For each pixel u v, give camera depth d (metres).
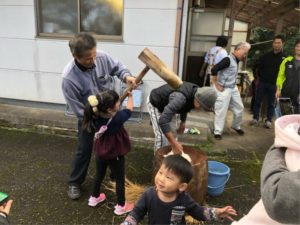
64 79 2.54
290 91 4.32
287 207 0.85
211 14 5.81
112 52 4.62
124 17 4.45
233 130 4.86
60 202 2.81
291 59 4.33
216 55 4.80
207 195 2.99
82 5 4.63
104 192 2.98
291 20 9.53
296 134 0.96
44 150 3.93
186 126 4.51
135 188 2.93
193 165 2.49
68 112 4.84
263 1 7.91
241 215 2.71
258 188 3.18
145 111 4.69
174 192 1.69
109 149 2.43
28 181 3.16
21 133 4.46
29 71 5.02
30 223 2.50
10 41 4.96
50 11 4.77
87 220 2.57
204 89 2.36
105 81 2.74
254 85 5.93
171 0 4.25
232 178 3.37
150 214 1.75
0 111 4.87
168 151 2.74
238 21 12.22
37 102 5.16
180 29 4.38
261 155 3.97
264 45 11.31
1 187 3.03
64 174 3.33
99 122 2.37
